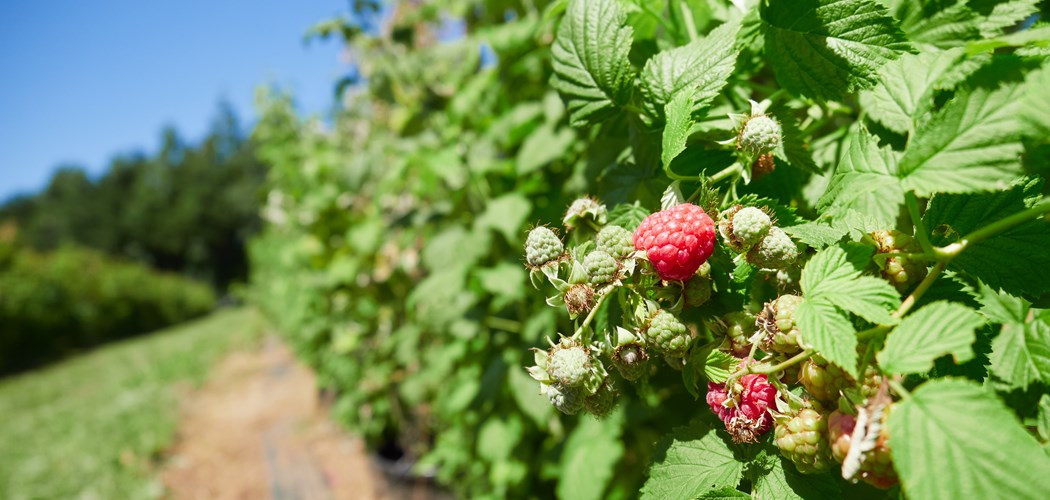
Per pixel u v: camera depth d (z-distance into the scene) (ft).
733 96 0.72
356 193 2.63
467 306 1.73
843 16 0.56
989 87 0.41
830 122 0.73
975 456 0.34
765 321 0.48
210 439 4.59
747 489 0.59
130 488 3.79
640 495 0.57
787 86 0.61
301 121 4.00
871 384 0.41
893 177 0.45
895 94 0.56
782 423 0.46
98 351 11.28
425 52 2.23
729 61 0.59
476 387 1.72
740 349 0.51
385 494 3.04
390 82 2.27
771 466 0.51
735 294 0.55
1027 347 0.54
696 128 0.61
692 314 0.57
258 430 4.60
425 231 2.16
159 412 5.47
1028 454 0.34
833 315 0.42
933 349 0.38
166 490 3.74
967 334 0.37
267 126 3.97
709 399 0.53
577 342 0.55
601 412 0.55
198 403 5.75
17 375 9.78
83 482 4.03
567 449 1.28
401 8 2.40
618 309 0.58
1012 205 0.49
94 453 4.53
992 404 0.35
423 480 2.82
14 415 6.66
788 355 0.47
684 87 0.61
